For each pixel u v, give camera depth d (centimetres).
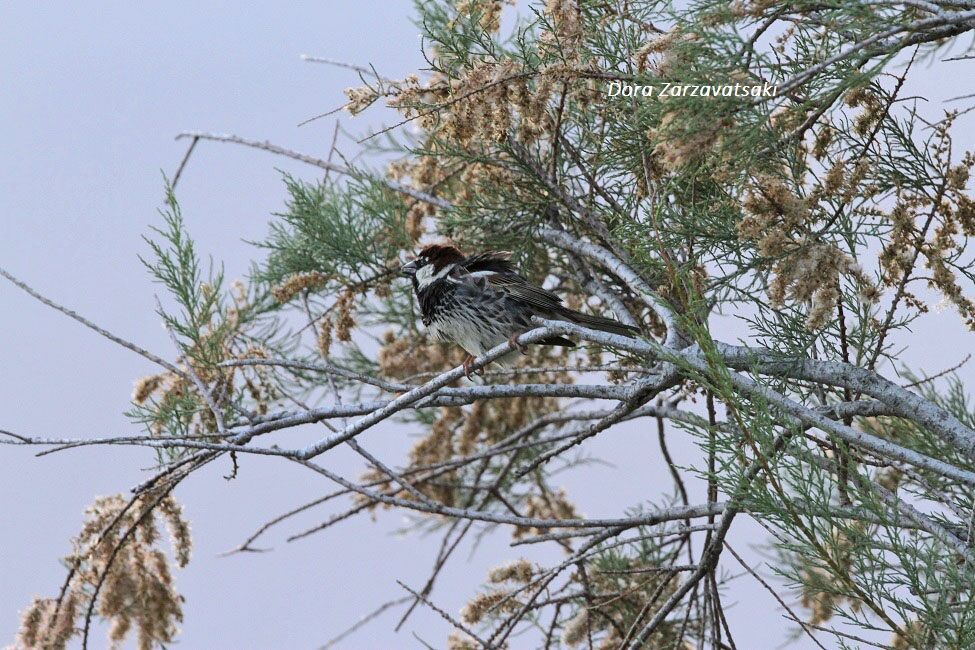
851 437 868
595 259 1261
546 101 1023
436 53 1185
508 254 1291
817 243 922
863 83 845
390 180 1430
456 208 1339
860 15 790
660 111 842
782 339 981
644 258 927
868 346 1030
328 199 1401
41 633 1043
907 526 888
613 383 1187
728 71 825
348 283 1384
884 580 718
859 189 1041
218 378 1146
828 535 724
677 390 1162
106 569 1034
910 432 1084
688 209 1078
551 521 1094
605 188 1202
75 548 1073
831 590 734
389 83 1073
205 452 1059
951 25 825
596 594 1252
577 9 1010
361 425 1041
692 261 979
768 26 844
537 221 1307
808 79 799
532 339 1026
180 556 1062
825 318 912
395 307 1525
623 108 1090
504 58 1105
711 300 1061
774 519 739
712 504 1074
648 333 1234
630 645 1089
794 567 850
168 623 1072
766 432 752
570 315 1213
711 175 984
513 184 1291
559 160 1258
